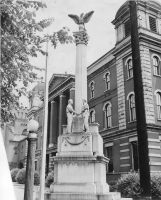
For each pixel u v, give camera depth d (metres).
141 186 11.61
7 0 6.80
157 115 26.38
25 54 7.73
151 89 26.52
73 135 14.73
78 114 15.48
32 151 7.16
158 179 17.05
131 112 28.34
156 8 29.67
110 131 31.19
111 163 30.38
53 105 48.28
